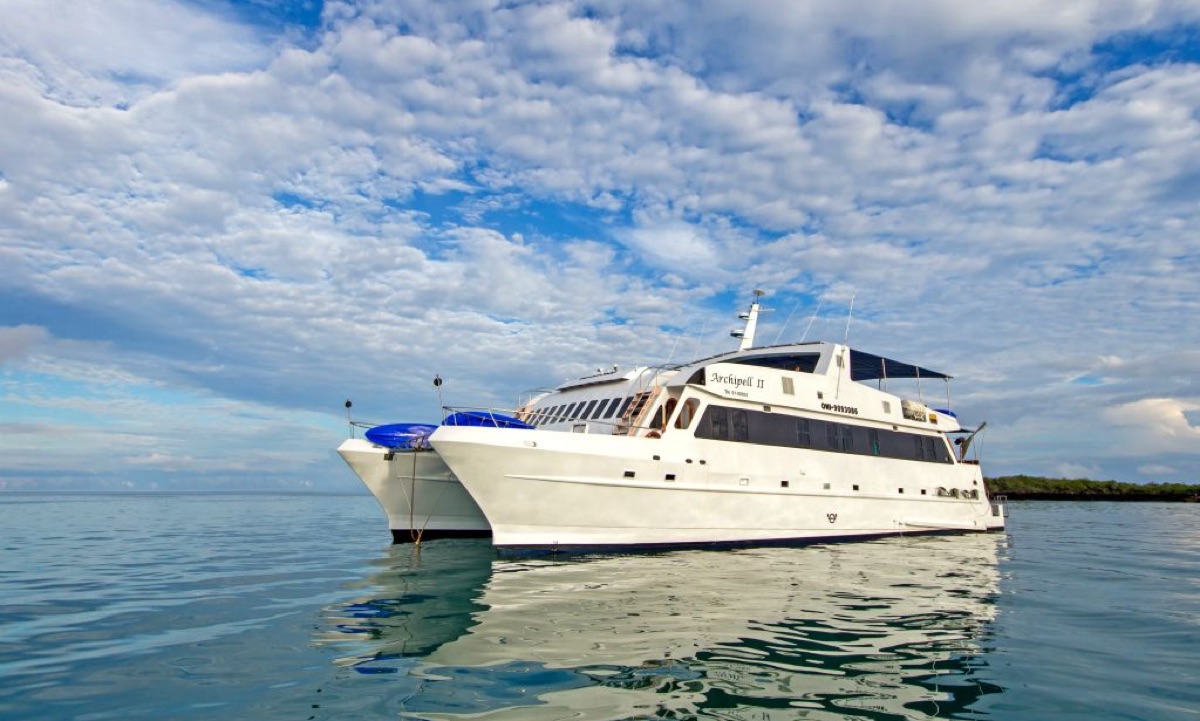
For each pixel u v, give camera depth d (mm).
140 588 12148
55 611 10102
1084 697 6453
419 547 18297
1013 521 35688
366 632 8648
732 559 15195
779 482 18000
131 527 28641
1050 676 7059
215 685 6578
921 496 21781
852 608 10188
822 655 7648
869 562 15344
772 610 9969
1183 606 10836
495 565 14375
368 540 21906
